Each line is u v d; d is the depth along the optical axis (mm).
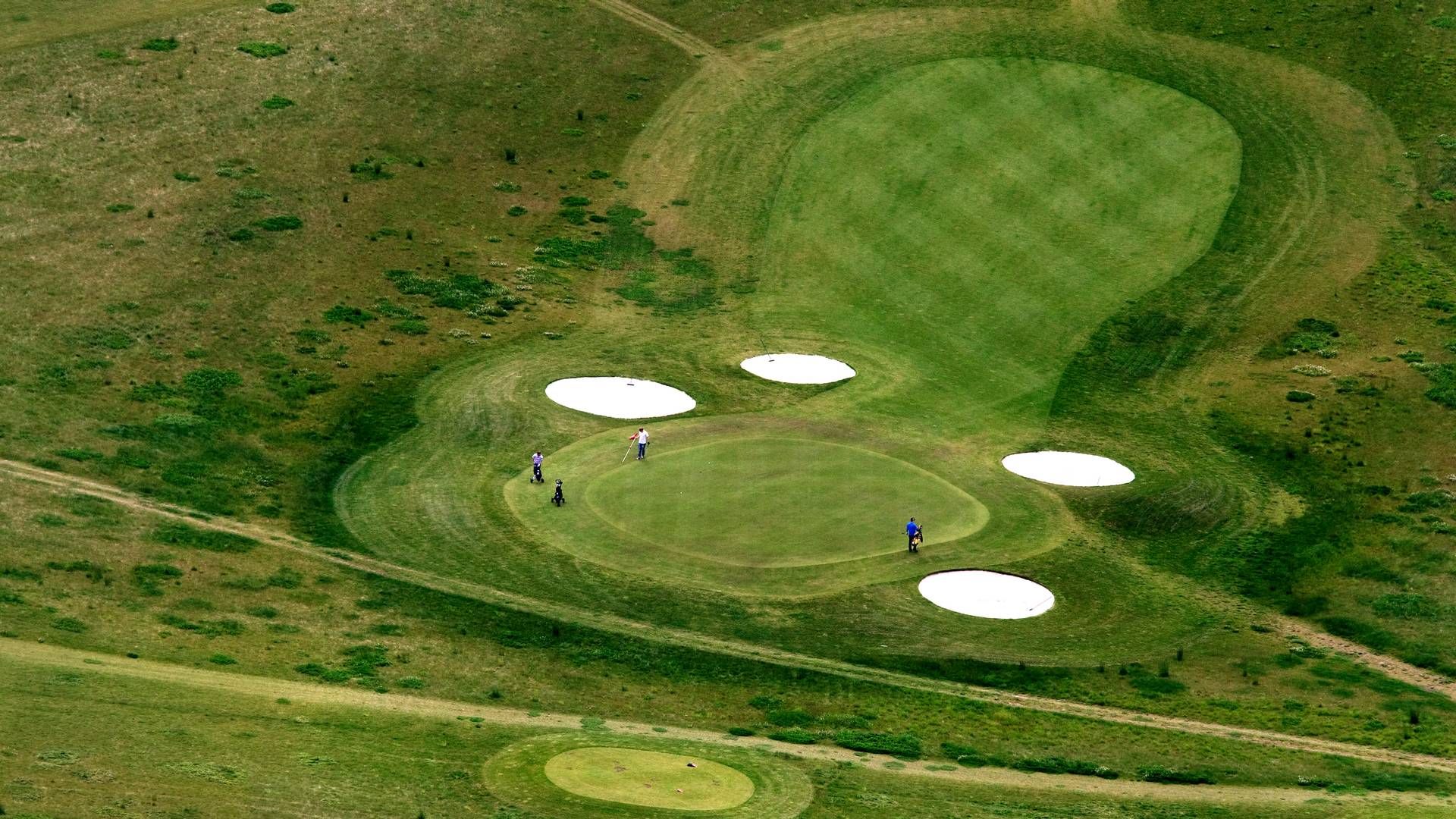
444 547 79375
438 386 94375
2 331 93562
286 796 52625
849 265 109812
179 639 66688
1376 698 71500
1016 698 69812
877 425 93250
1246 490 88312
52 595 68812
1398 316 103312
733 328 103062
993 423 94250
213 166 112875
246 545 77062
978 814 57500
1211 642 75938
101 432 85688
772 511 83875
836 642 73625
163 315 97188
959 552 81312
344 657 67375
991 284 107625
